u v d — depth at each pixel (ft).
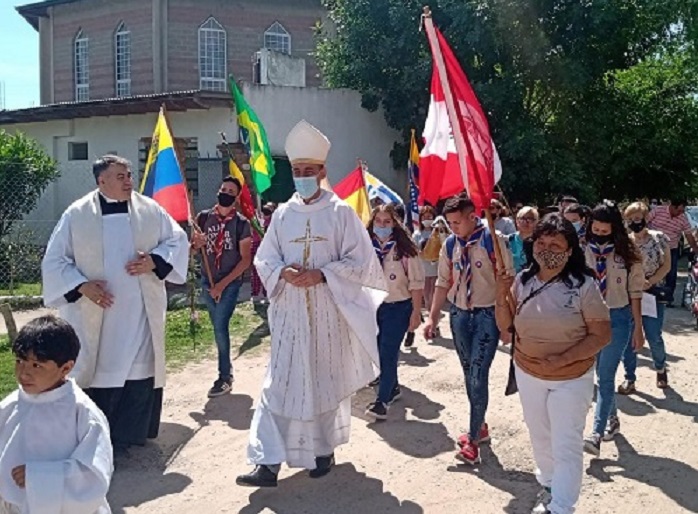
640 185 79.82
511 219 35.96
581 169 65.51
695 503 17.67
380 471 19.62
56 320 11.52
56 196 71.36
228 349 26.81
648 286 26.25
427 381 28.60
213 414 24.52
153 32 98.12
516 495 18.04
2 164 58.75
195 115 63.57
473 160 16.75
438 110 21.97
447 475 19.31
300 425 18.62
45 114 68.90
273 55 69.62
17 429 11.27
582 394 15.35
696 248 46.03
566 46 66.54
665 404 25.62
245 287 54.24
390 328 23.86
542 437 16.10
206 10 99.09
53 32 107.96
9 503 11.21
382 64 67.21
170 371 29.99
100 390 20.31
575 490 15.28
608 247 20.57
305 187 18.99
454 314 20.18
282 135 64.39
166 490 18.51
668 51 80.23
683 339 37.09
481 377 19.81
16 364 11.19
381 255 23.85
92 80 104.68
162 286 21.02
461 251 19.90
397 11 65.72
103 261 20.04
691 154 76.74
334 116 67.31
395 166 69.67
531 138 61.67
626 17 66.74
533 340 15.53
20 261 54.54
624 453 20.89
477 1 63.05
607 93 70.18
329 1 75.61
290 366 18.67
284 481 19.06
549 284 15.60
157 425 21.95
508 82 63.82
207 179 59.72
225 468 19.93
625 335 20.61
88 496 10.93
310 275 18.45
